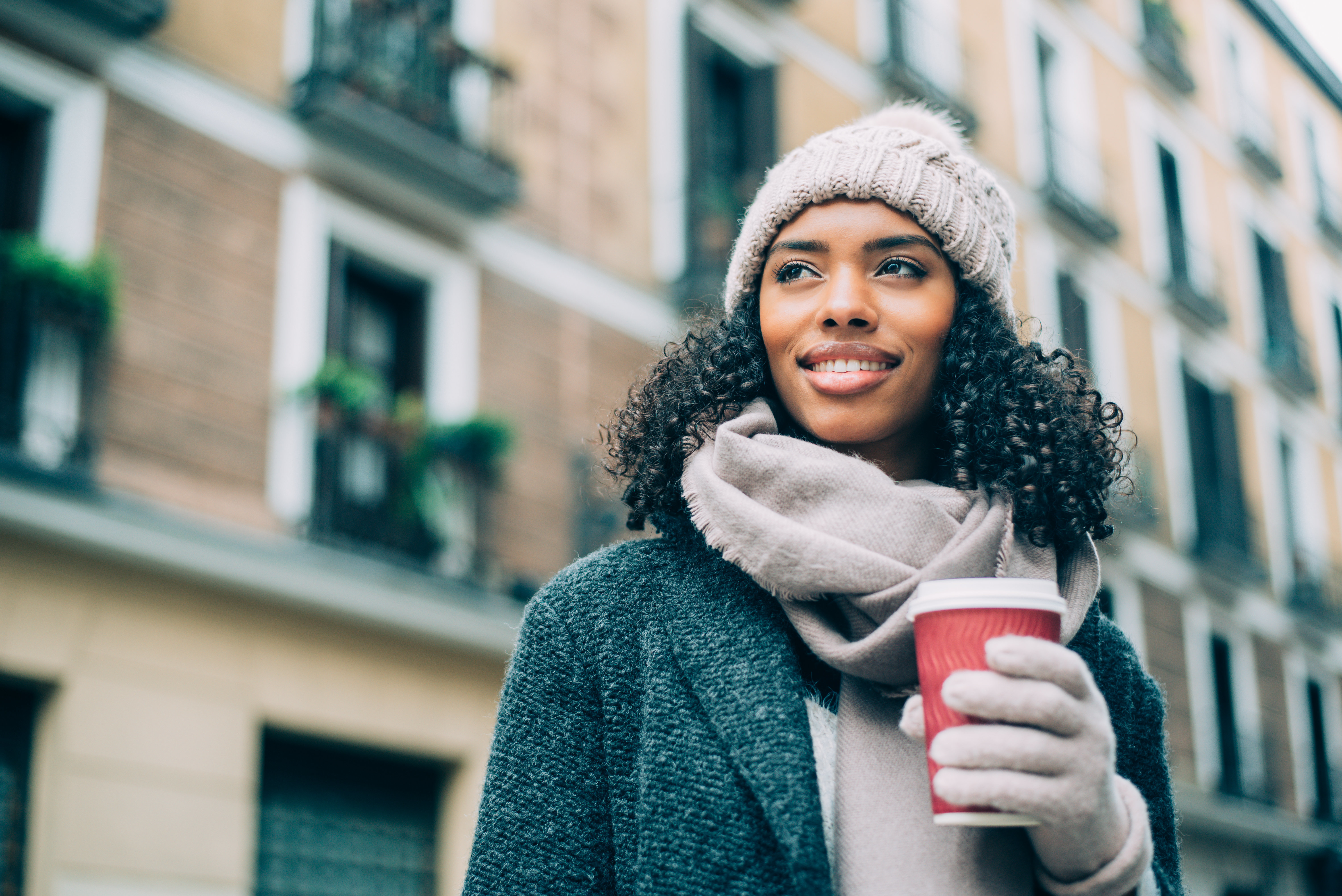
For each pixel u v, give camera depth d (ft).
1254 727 54.75
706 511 4.55
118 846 23.16
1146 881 4.11
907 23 47.03
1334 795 59.00
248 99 28.60
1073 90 55.26
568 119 35.96
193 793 24.40
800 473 4.49
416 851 28.60
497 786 4.61
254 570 25.91
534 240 34.30
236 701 25.52
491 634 29.91
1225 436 57.57
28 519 22.91
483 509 30.96
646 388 5.27
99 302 24.43
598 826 4.52
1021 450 4.69
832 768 4.31
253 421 27.14
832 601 4.46
